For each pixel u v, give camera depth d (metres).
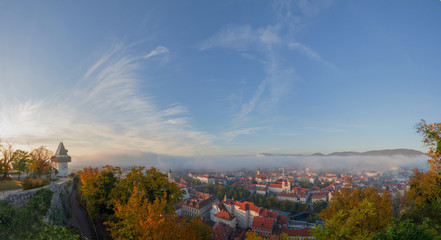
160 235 18.58
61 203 40.25
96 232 32.00
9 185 44.94
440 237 14.73
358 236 18.20
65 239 13.80
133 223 20.08
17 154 65.31
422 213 33.34
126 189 32.62
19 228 16.58
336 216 20.48
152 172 31.92
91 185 36.25
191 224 22.88
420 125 31.88
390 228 16.08
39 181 43.31
